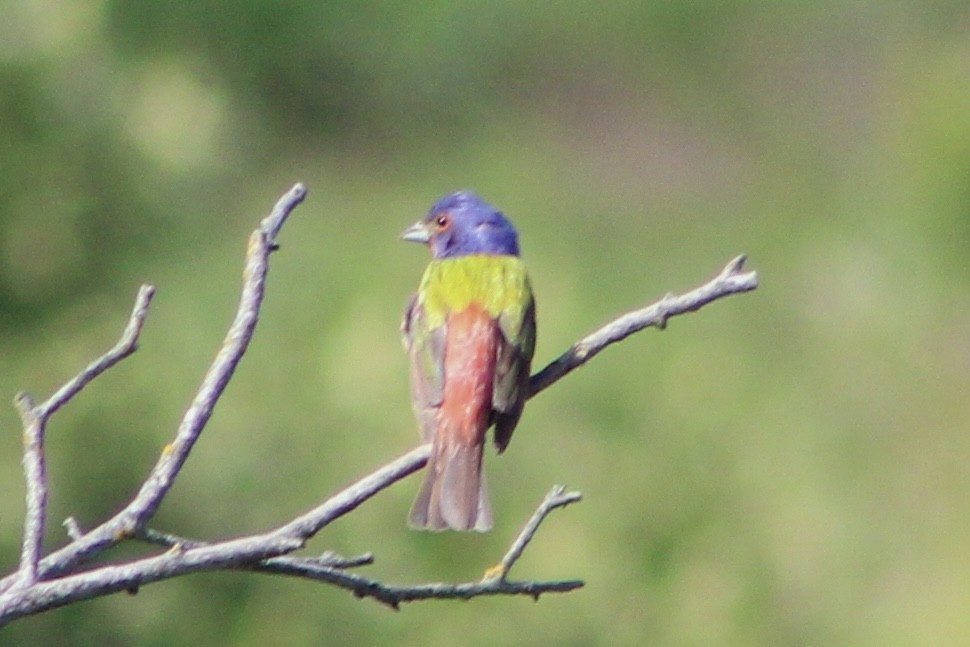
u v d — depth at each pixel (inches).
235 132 828.0
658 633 543.8
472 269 325.1
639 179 978.7
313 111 934.4
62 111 600.1
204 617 542.9
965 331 788.0
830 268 825.5
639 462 576.4
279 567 235.1
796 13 1018.7
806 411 709.9
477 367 304.7
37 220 593.0
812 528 617.6
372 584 239.5
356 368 582.6
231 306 629.6
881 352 780.6
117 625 538.0
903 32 1015.6
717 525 575.8
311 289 641.6
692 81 1008.2
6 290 588.1
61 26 601.3
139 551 553.3
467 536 542.0
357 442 571.5
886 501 707.4
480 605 532.1
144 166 620.1
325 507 237.3
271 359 593.9
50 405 222.7
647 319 298.5
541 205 870.4
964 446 733.9
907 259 818.8
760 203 935.7
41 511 217.3
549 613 535.5
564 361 313.4
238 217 741.9
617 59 1014.4
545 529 549.3
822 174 957.8
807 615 603.2
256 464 570.6
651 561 557.6
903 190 833.5
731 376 645.3
